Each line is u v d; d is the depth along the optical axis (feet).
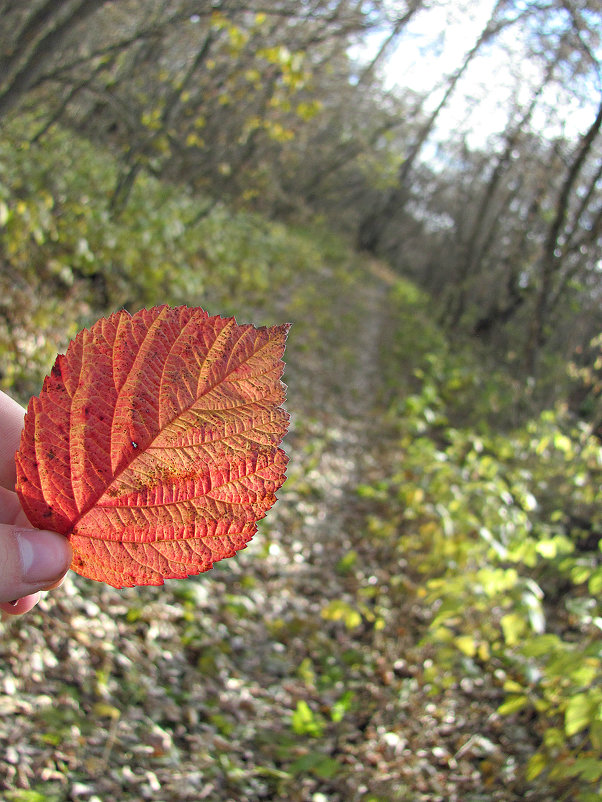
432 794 9.97
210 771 9.62
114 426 1.52
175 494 1.55
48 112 36.88
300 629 13.97
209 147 40.14
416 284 110.93
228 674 11.94
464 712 11.90
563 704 9.29
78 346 1.52
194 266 33.09
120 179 29.81
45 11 18.35
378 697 12.29
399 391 36.68
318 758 9.80
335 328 44.80
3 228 19.10
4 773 7.86
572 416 31.76
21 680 9.25
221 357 1.52
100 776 8.56
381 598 15.94
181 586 13.23
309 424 26.73
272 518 18.20
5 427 2.55
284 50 23.38
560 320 37.88
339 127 66.18
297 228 75.87
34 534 1.60
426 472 17.80
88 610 11.27
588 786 8.39
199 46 36.09
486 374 39.45
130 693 10.27
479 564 14.01
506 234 54.39
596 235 31.42
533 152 40.19
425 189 105.19
